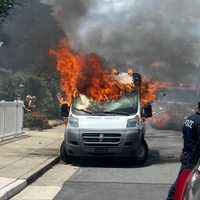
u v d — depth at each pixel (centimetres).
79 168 1492
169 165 1562
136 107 1587
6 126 2128
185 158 817
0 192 1006
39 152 1720
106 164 1588
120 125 1513
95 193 1097
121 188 1159
